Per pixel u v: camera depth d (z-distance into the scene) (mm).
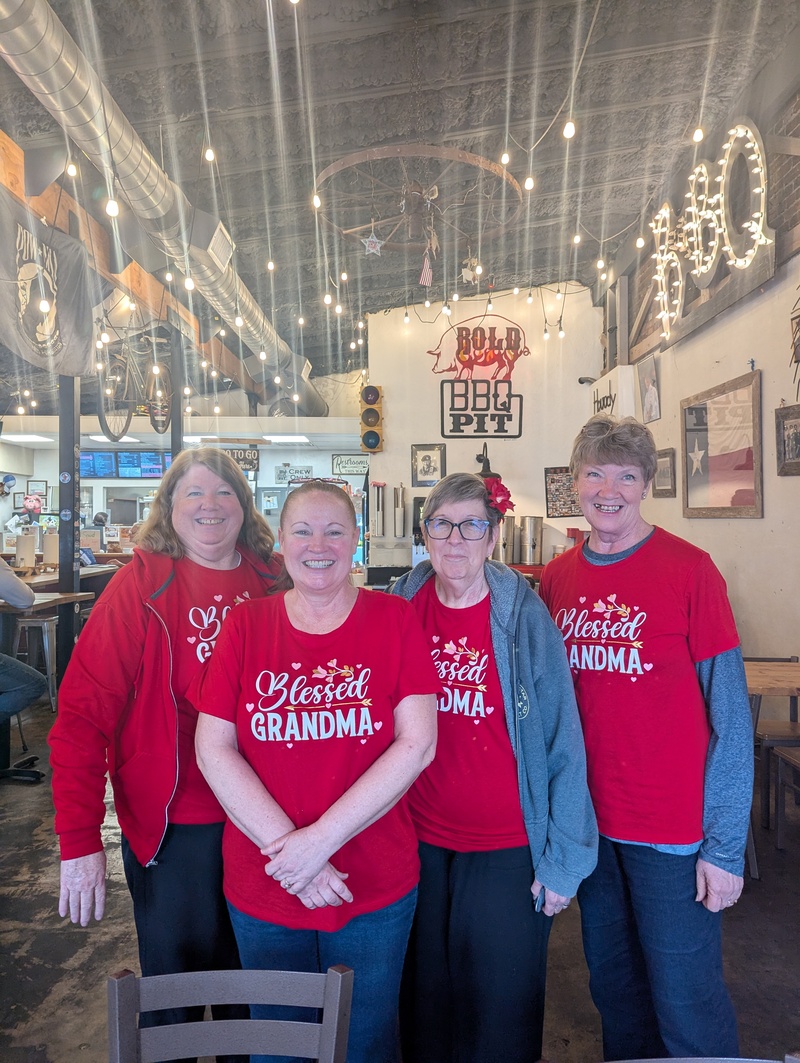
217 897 1493
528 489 7504
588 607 1560
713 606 1443
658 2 3559
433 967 1533
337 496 1390
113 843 3268
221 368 8492
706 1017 1439
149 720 1495
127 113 4039
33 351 3795
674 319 5309
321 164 4914
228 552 1650
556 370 7484
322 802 1310
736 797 1409
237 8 3338
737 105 4301
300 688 1335
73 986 2209
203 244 4598
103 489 11234
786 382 3879
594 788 1516
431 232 4637
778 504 3994
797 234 3648
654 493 5926
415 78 4070
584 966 2342
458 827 1497
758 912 2590
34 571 6121
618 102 4457
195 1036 976
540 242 6680
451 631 1542
